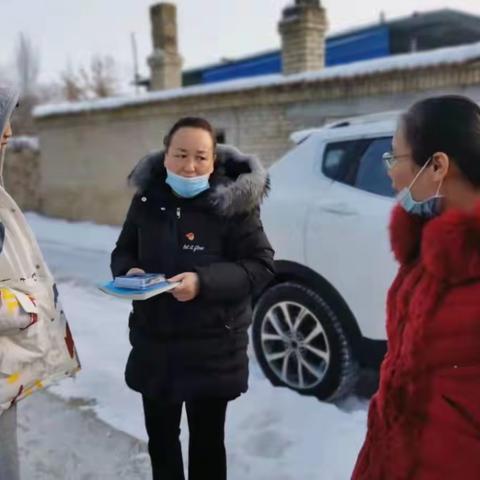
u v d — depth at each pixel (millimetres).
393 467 1476
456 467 1351
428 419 1396
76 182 13281
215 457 2422
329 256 3670
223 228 2275
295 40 9391
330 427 3277
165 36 13242
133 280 2053
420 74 7035
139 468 3000
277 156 9070
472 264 1301
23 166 14898
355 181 3732
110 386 3947
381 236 3430
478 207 1324
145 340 2312
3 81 2219
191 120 2256
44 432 3395
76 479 2928
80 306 6109
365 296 3512
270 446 3119
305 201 3877
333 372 3674
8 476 2182
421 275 1452
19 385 2121
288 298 3885
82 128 12844
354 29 15922
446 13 14328
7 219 2127
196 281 2148
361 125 3854
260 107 9195
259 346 4078
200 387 2254
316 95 8305
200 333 2248
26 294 2135
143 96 11164
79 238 11391
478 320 1298
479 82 6531
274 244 3971
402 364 1453
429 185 1439
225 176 2314
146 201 2336
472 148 1384
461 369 1335
